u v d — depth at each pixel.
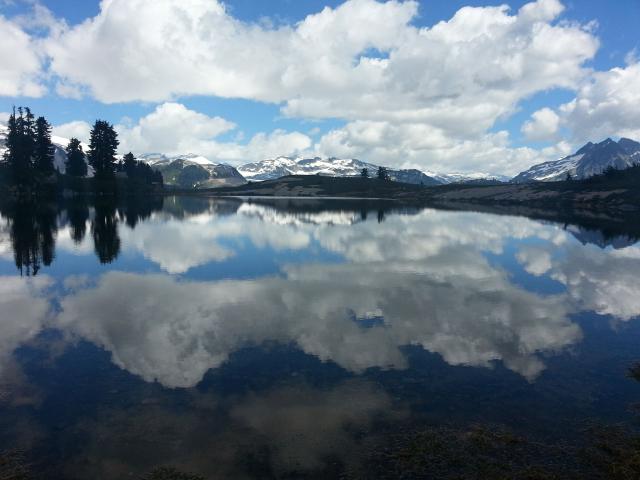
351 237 52.38
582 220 84.12
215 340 17.48
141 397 12.79
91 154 156.62
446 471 9.52
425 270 32.56
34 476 9.33
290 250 41.53
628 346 17.52
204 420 11.52
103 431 11.02
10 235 49.09
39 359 15.56
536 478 9.31
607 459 10.00
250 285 27.00
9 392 13.10
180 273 30.50
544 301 24.34
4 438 10.72
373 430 11.12
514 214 100.06
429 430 11.12
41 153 135.50
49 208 93.06
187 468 9.59
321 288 26.38
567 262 37.19
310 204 142.88
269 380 13.90
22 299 23.36
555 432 11.16
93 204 113.88
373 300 23.78
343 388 13.38
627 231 63.84
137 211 91.94
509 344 17.55
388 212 103.38
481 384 13.84
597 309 22.97
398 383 13.80
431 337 18.11
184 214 87.19
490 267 34.34
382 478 9.30
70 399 12.68
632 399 13.01
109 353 16.14
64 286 26.39
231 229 60.19
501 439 10.73
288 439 10.69
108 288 25.97
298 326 19.22
